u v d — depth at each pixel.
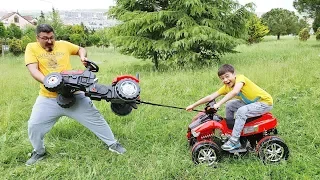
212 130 4.12
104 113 6.00
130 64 16.11
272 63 10.14
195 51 13.07
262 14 42.28
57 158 4.41
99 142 4.80
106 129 4.43
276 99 6.52
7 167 4.29
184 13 12.30
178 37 11.73
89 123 4.34
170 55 13.12
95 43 39.22
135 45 12.33
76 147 4.64
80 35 38.06
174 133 5.05
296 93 6.89
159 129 5.20
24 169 4.13
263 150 4.04
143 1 13.45
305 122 5.21
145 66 14.15
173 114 5.92
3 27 29.83
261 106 4.00
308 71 8.85
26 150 4.65
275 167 3.89
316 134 4.68
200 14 12.34
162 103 6.59
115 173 3.99
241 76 4.06
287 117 5.48
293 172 3.78
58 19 41.25
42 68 4.08
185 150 4.49
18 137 5.20
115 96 3.78
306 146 4.43
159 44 12.27
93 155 4.42
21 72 13.70
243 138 4.27
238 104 4.39
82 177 3.88
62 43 4.25
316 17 23.77
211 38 12.00
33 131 4.18
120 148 4.51
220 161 4.14
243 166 3.97
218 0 13.11
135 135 5.01
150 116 5.75
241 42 12.48
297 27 39.50
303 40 28.11
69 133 5.13
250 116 4.01
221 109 6.14
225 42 12.11
